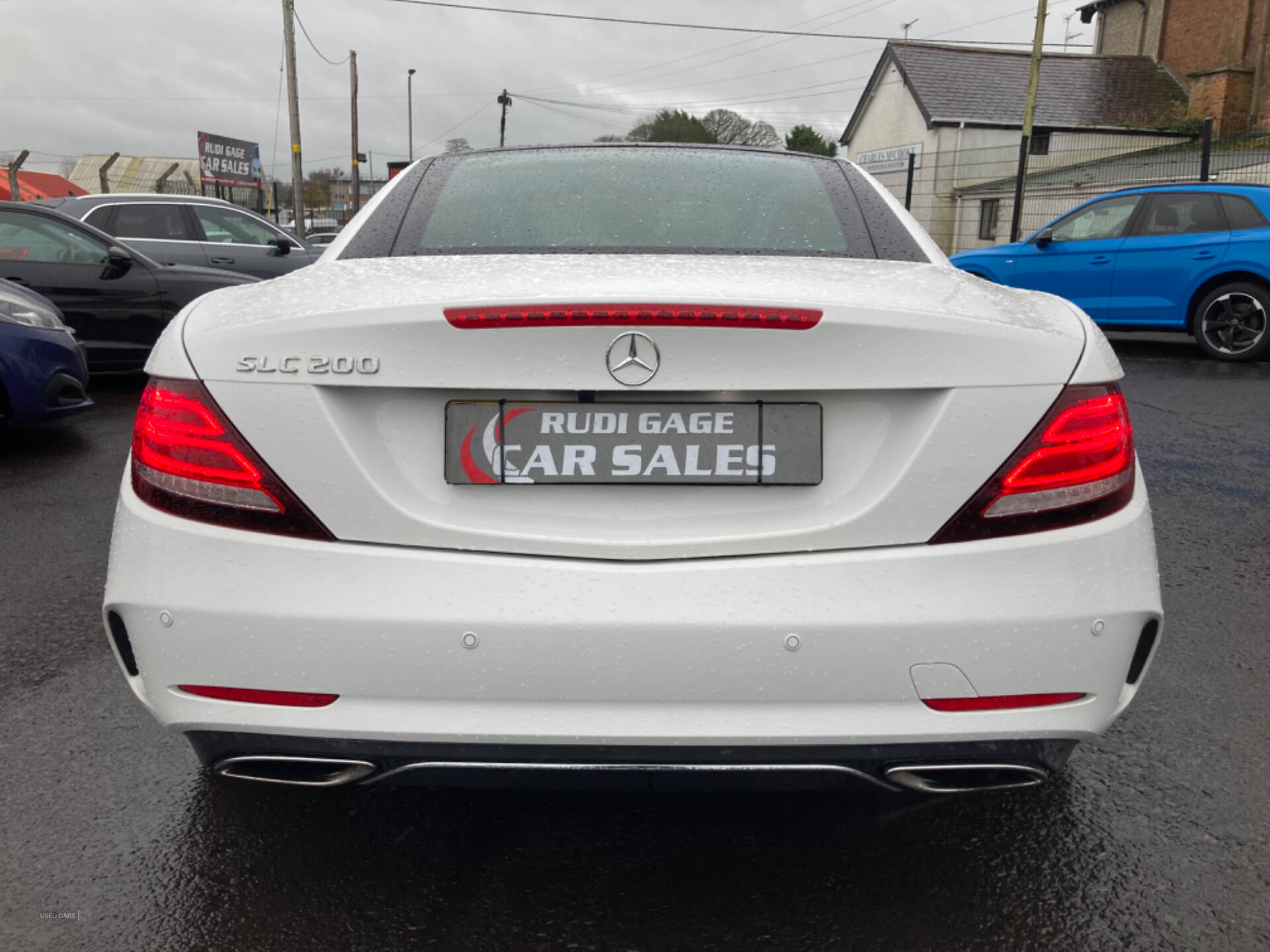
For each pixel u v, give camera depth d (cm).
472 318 164
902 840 214
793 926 187
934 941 183
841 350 166
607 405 170
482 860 207
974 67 3462
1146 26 3609
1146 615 175
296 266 1127
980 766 171
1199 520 445
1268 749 251
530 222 225
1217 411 684
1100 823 220
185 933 184
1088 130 3134
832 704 166
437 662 165
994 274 1055
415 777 173
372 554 167
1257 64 2959
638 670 163
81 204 1032
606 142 280
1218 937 184
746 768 168
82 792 231
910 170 2286
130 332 778
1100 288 968
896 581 166
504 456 170
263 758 173
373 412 171
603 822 221
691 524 169
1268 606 344
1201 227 911
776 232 224
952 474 167
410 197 239
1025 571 168
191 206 1080
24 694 280
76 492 497
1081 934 184
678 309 163
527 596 164
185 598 169
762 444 170
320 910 191
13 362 553
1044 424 169
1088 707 172
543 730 165
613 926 187
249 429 170
